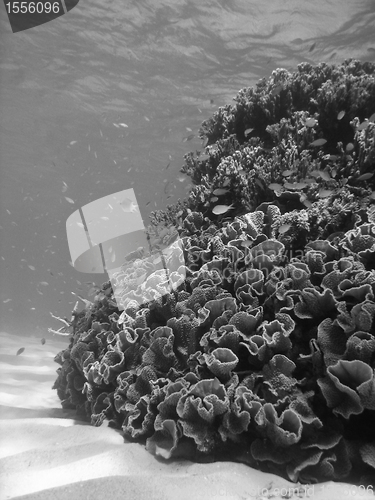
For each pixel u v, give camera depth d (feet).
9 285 181.98
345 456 6.47
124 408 8.02
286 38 47.96
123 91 64.28
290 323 7.43
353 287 7.54
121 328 9.69
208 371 7.82
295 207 11.54
